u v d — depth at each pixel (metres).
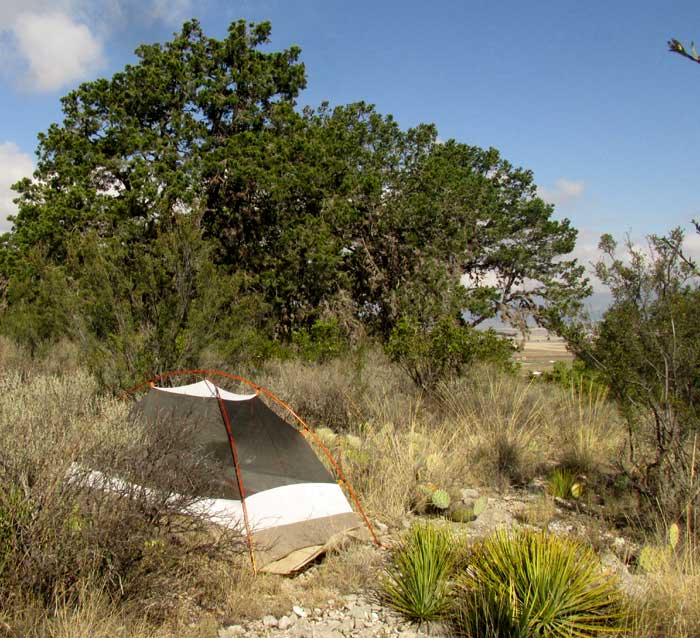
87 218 16.94
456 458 7.74
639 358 6.19
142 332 9.67
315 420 9.72
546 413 9.91
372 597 4.56
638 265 6.33
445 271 21.11
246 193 19.42
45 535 3.87
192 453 4.84
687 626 3.95
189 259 10.38
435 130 24.12
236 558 4.81
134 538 4.02
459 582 4.48
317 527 5.30
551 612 3.95
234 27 20.98
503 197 26.73
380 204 22.50
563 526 6.05
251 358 11.67
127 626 3.75
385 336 21.36
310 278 19.44
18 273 17.48
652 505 6.05
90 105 20.25
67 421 5.86
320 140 21.05
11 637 3.45
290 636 3.99
